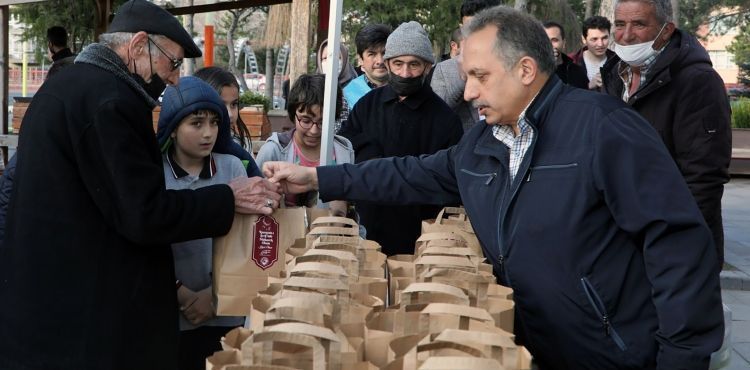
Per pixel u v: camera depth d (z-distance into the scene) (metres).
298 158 3.76
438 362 1.66
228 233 2.79
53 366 2.47
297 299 2.02
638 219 2.28
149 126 2.59
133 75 2.63
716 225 3.83
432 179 2.99
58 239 2.47
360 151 4.04
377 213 3.96
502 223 2.49
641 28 3.71
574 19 18.62
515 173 2.49
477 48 2.45
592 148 2.33
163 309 2.66
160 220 2.50
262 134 7.79
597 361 2.42
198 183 3.14
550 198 2.38
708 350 2.24
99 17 9.19
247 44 26.66
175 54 2.68
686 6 32.31
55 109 2.48
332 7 3.26
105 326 2.51
